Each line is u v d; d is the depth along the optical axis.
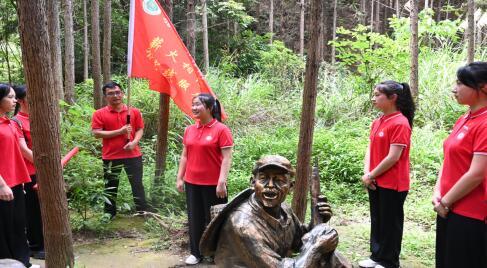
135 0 5.11
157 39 5.12
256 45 14.23
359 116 9.17
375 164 4.04
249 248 1.99
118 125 5.43
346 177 6.77
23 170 3.94
